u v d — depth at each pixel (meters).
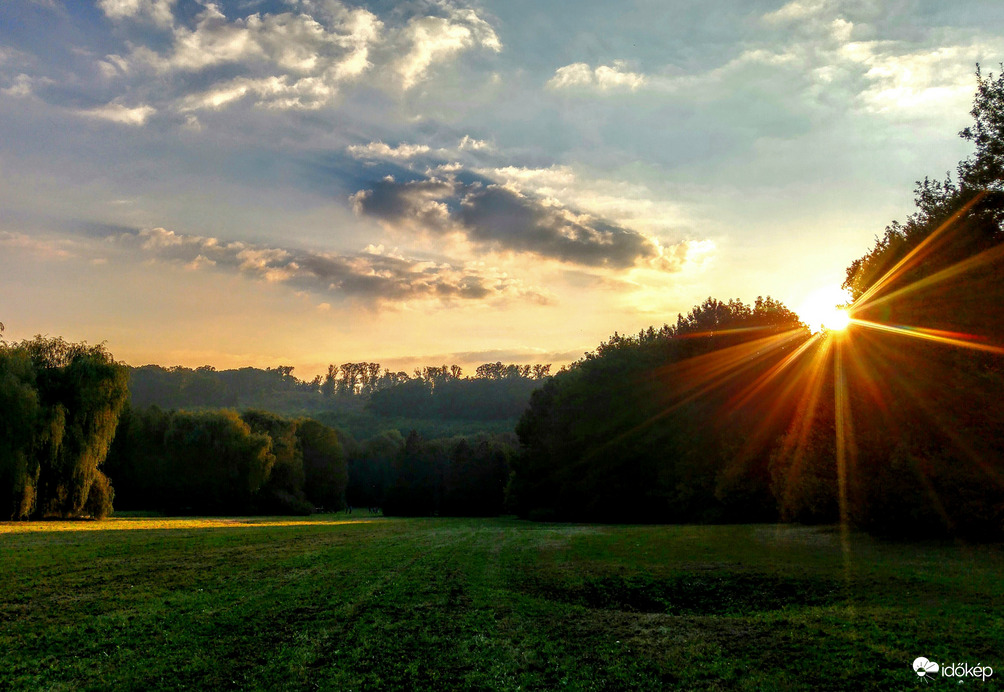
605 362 59.09
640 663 11.63
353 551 24.84
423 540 29.59
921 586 15.61
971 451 22.19
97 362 48.84
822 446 29.83
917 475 23.34
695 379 51.91
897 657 11.00
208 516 74.25
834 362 30.00
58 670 11.32
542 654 12.20
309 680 10.97
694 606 16.19
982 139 23.59
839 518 30.75
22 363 45.59
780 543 24.72
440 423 192.50
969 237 23.67
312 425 104.75
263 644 12.73
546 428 66.31
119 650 12.31
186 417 78.19
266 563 21.33
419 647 12.59
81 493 46.41
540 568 20.84
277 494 85.88
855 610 14.12
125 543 25.89
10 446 42.41
